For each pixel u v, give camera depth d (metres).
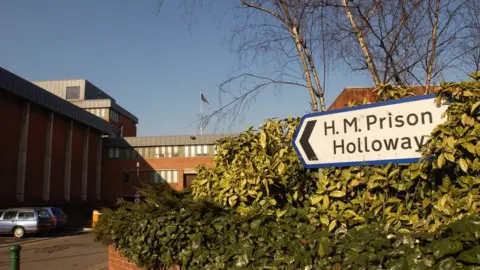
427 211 3.17
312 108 4.85
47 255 15.11
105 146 58.31
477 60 4.77
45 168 40.88
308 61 5.00
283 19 5.14
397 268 2.58
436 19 4.55
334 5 4.81
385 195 3.40
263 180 4.13
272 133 4.79
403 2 4.58
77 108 47.12
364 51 4.74
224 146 5.57
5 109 35.09
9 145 35.47
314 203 3.71
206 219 4.54
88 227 34.50
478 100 2.84
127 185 57.72
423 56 4.71
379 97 3.91
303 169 4.45
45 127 41.50
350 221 3.40
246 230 3.96
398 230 3.02
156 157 58.31
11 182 35.56
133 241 5.98
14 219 24.36
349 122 3.29
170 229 4.89
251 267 3.67
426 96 2.99
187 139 57.94
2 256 15.23
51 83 78.44
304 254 3.28
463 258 2.32
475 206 2.71
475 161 2.78
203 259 4.23
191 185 6.30
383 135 3.12
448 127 2.80
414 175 3.03
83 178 49.28
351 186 3.61
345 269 2.89
